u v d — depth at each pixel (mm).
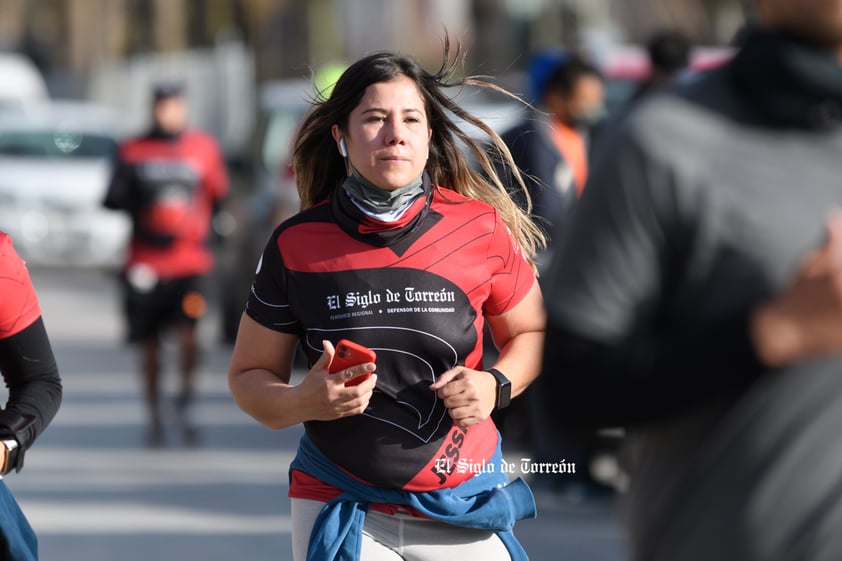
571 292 8906
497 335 15234
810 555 8797
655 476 9312
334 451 14469
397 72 14789
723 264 8742
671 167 8781
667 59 29469
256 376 14680
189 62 108812
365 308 14453
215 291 68375
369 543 14414
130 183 38000
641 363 8703
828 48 8930
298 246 14633
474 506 14539
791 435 8844
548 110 27516
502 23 97938
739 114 8930
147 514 29156
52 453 35406
